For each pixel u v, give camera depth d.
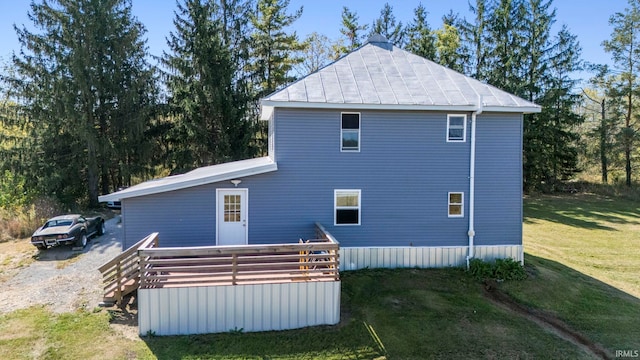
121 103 24.33
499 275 11.47
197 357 7.36
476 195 12.18
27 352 7.35
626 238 18.55
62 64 22.41
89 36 22.56
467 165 12.11
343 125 11.79
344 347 7.80
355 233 11.97
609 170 34.69
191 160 25.86
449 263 12.23
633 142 31.72
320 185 11.80
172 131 26.00
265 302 8.47
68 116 22.00
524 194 32.47
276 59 30.14
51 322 8.58
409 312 9.30
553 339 8.31
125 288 9.69
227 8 28.34
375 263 12.05
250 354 7.52
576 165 34.66
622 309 10.02
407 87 12.27
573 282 11.85
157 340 7.95
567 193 33.06
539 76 31.75
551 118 32.09
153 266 8.73
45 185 22.19
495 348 7.89
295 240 11.86
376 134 11.85
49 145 22.94
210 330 8.34
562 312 9.73
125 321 8.70
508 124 12.13
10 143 23.19
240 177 11.56
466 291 10.60
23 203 21.66
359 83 12.27
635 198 30.02
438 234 12.16
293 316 8.56
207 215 11.62
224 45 25.92
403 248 12.09
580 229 20.53
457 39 34.94
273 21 30.59
